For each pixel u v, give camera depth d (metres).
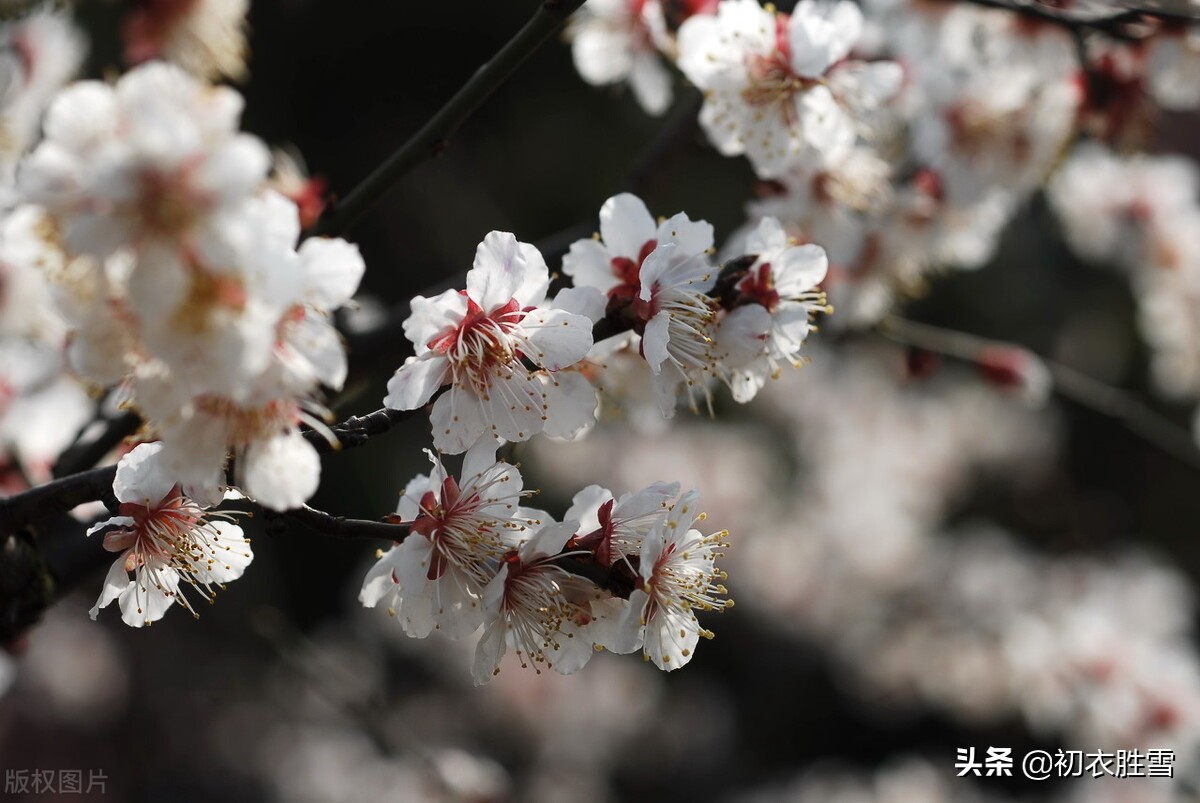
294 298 1.42
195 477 1.57
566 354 1.91
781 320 2.16
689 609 2.00
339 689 4.34
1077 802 6.22
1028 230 9.60
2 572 2.27
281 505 1.58
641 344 2.10
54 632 8.81
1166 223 5.09
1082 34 3.25
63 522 2.65
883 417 8.68
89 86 1.38
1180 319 5.23
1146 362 9.83
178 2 2.81
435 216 9.23
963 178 3.64
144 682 9.09
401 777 7.27
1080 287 10.06
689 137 3.17
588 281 2.13
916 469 8.59
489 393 1.92
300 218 2.38
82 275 1.46
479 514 1.92
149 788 8.84
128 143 1.34
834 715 9.58
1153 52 3.42
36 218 1.52
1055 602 7.46
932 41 3.57
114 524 1.86
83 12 4.65
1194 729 5.61
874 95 2.87
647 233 2.14
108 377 1.49
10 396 3.02
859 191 3.24
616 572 1.93
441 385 1.96
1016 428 9.16
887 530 8.08
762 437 8.95
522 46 2.19
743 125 2.76
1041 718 6.15
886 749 9.41
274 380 1.49
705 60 2.74
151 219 1.36
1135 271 5.57
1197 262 5.10
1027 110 3.61
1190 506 10.14
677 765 9.26
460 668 8.05
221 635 8.76
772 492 8.66
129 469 1.83
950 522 9.87
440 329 1.90
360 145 9.23
